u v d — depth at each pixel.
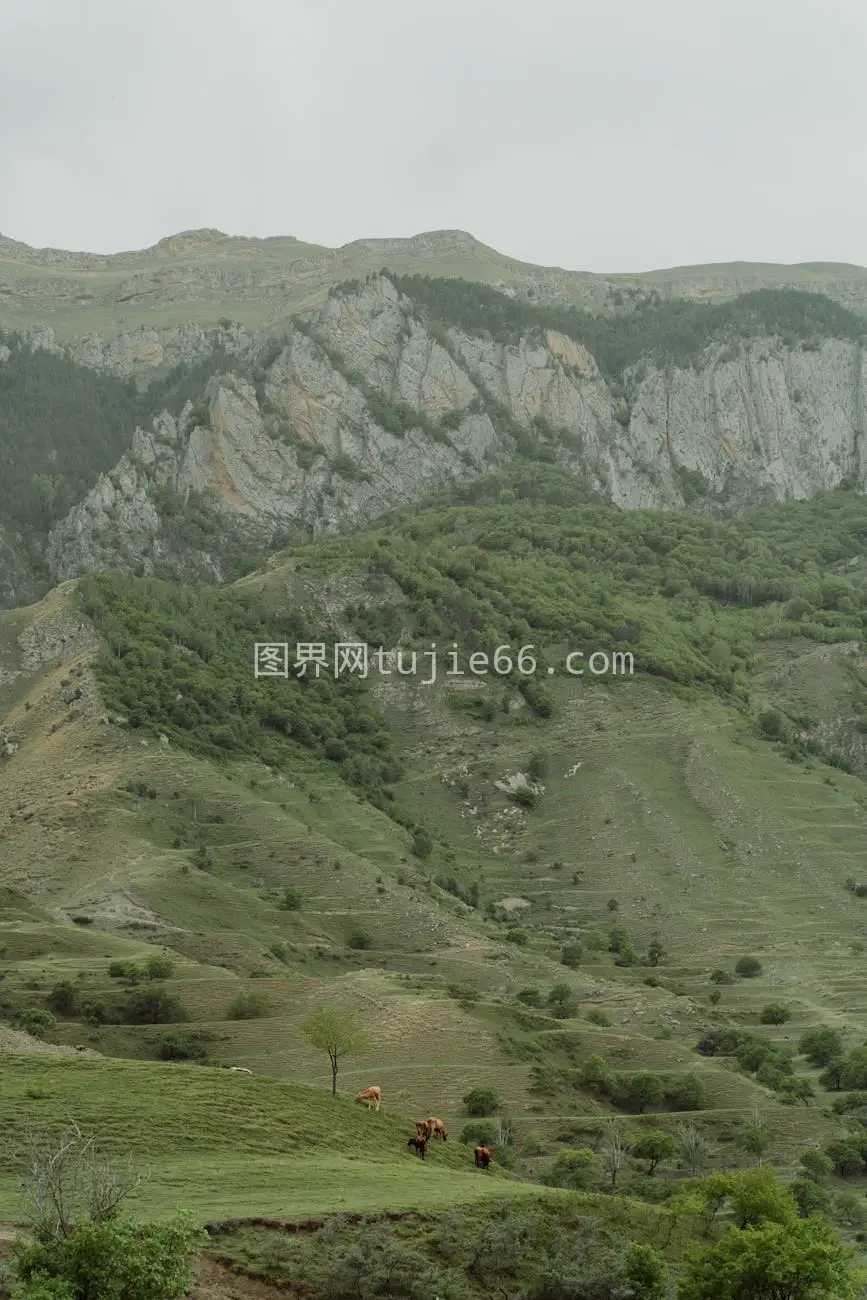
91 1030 175.38
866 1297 90.06
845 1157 158.38
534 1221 88.25
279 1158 98.44
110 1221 66.81
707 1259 84.50
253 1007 189.12
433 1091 170.38
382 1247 79.81
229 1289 74.12
